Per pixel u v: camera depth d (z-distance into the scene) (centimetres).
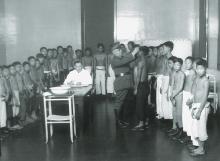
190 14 1165
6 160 525
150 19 1180
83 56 1154
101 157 533
